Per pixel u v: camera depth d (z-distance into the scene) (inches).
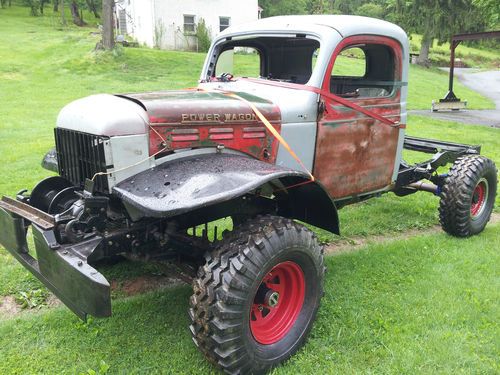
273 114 126.1
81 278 91.7
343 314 128.1
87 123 107.3
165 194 97.2
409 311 130.2
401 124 162.6
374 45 150.1
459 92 903.7
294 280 112.0
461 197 179.6
